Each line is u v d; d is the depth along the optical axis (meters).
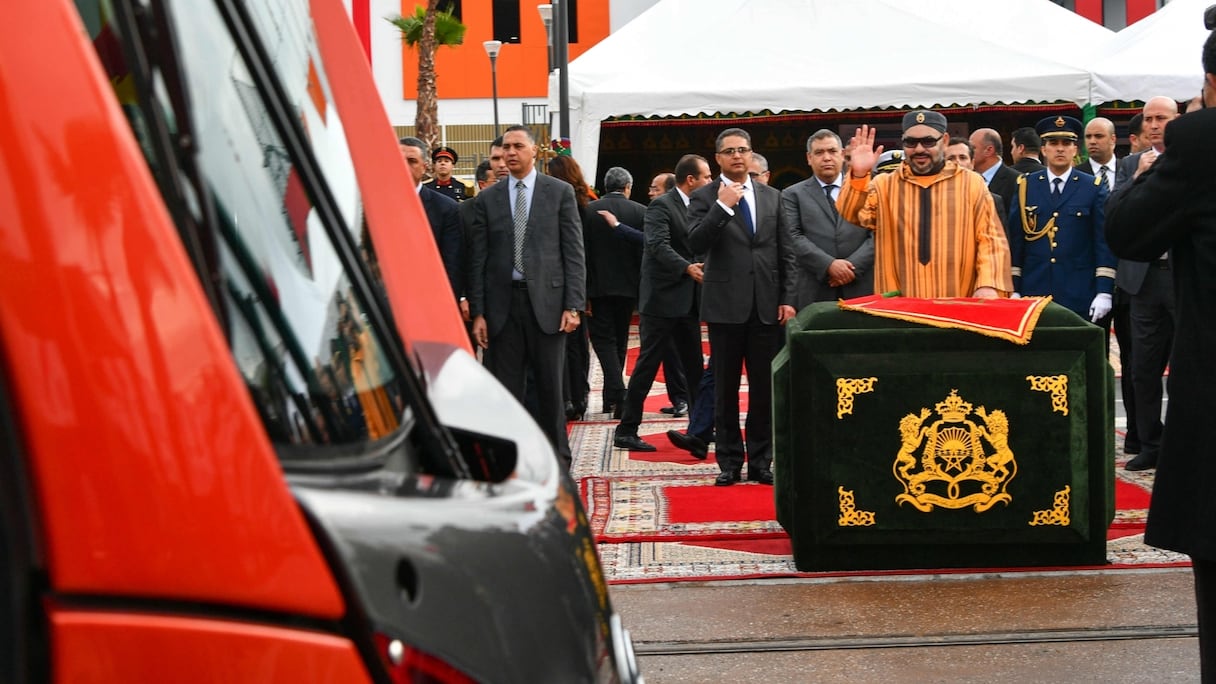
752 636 4.59
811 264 7.59
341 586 1.02
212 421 0.96
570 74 15.56
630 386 8.75
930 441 5.31
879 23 15.81
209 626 0.95
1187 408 3.14
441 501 1.22
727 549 5.86
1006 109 17.86
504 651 1.18
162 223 0.96
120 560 0.93
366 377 1.36
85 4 1.10
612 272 10.10
